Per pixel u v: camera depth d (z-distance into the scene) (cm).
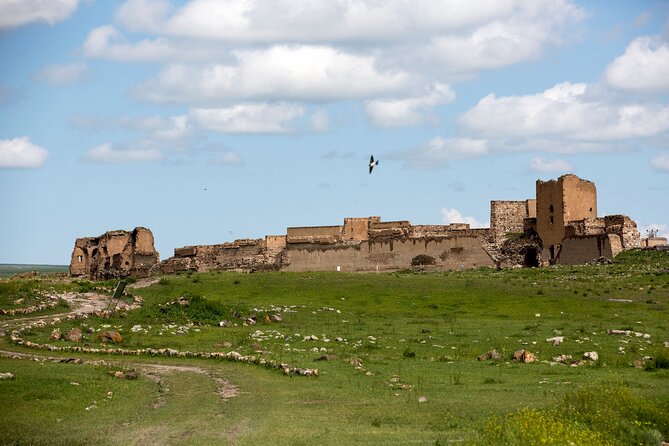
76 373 6625
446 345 8306
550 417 4850
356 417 5403
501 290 11775
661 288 11450
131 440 4934
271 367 7094
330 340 8662
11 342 8288
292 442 4819
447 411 5469
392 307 11062
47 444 4859
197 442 4859
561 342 8212
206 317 9956
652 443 4781
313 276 13200
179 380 6669
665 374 6612
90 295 11569
